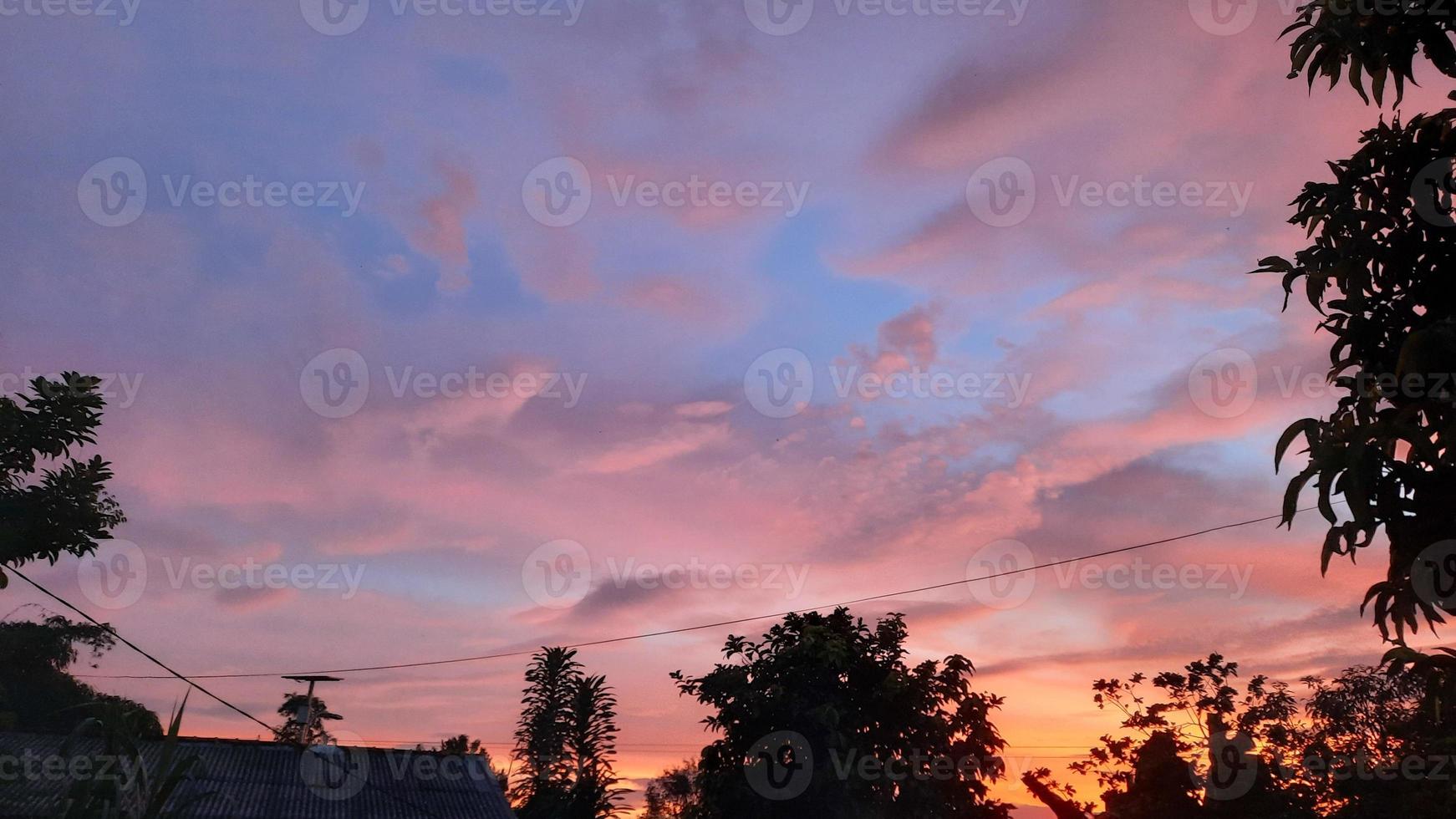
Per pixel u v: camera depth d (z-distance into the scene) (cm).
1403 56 845
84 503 1409
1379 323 823
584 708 4731
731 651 2381
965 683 2316
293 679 2789
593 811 3866
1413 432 730
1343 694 2994
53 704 3119
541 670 4800
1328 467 774
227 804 2056
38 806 1702
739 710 2234
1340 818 2594
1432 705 782
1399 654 773
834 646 2220
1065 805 1750
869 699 2272
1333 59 880
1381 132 872
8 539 1352
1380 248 820
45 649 3194
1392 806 2394
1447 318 757
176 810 756
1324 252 848
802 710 2173
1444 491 748
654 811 4419
